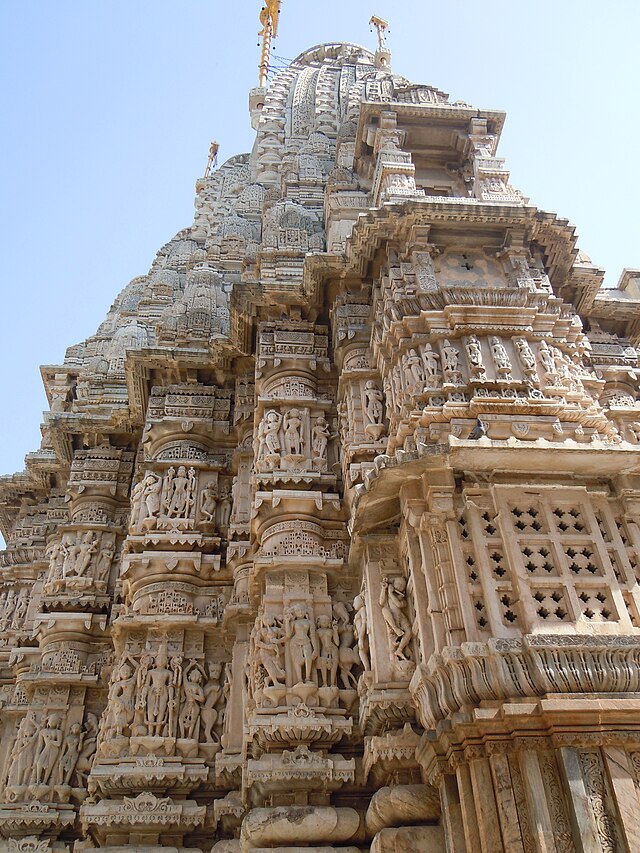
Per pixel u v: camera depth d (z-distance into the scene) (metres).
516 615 7.96
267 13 41.31
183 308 18.20
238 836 10.66
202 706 12.15
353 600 11.20
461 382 10.52
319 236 16.95
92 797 11.43
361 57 32.62
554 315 11.52
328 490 12.37
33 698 14.24
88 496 17.09
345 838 8.98
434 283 11.71
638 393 13.56
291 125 28.17
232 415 15.89
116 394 18.94
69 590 15.50
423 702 7.98
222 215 26.41
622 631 7.78
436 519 8.67
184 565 13.29
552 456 8.70
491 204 12.40
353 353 12.85
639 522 8.81
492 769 6.93
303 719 9.76
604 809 6.48
